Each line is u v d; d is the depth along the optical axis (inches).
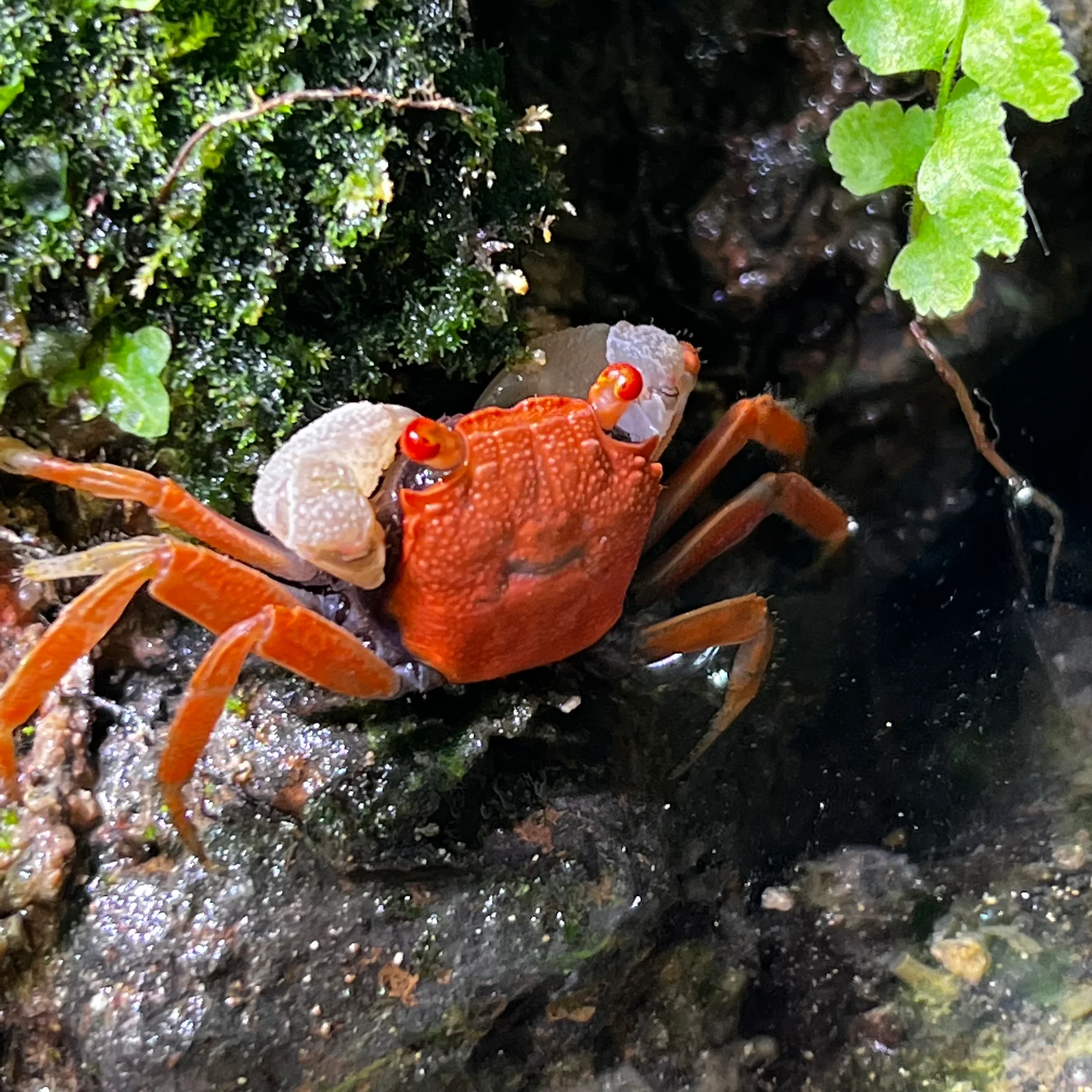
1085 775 7.2
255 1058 5.9
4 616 6.1
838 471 7.6
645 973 6.5
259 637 5.8
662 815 6.7
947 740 7.4
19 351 5.8
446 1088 6.2
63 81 5.6
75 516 6.2
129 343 5.9
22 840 5.9
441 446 5.8
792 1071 6.6
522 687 6.6
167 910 5.9
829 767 7.3
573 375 6.6
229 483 6.3
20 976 5.8
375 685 6.2
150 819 6.1
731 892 6.9
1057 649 7.6
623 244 7.0
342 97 5.8
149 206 5.8
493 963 6.1
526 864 6.3
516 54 6.6
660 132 6.8
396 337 6.3
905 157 6.2
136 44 5.6
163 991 5.8
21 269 5.7
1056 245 7.1
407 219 6.1
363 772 6.2
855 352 7.2
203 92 5.7
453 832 6.3
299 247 6.0
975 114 6.0
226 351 6.1
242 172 5.8
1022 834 7.1
